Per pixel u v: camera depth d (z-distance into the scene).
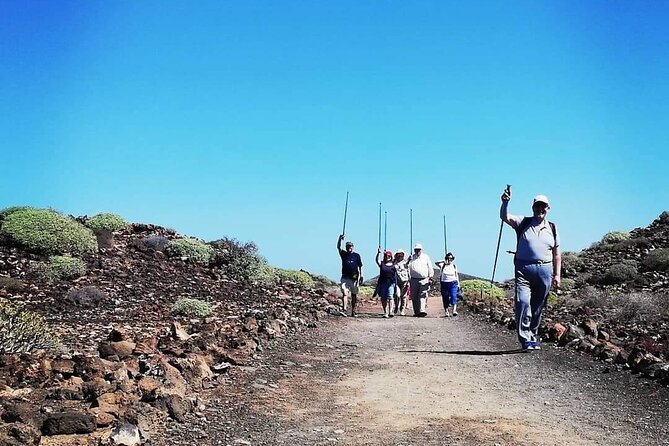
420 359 11.20
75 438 6.09
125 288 17.75
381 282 20.08
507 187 11.89
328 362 10.80
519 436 6.77
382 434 6.81
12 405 6.41
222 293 19.27
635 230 43.34
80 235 19.75
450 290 19.95
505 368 10.36
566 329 12.68
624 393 8.64
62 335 12.13
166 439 6.33
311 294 23.34
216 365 9.36
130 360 8.68
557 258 11.88
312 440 6.58
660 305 19.59
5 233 19.02
